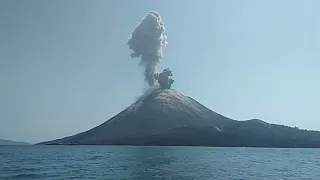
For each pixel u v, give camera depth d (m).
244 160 126.88
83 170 78.69
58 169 81.38
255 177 67.88
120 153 178.25
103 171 76.06
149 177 64.81
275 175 72.50
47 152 193.00
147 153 178.25
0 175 67.94
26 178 62.97
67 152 191.88
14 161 111.62
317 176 71.69
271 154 188.88
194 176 67.31
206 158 134.88
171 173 72.31
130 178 63.16
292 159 139.38
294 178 67.50
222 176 68.31
